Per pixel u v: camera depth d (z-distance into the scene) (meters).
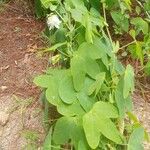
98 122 0.25
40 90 0.33
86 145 0.26
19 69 0.35
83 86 0.27
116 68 0.29
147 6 0.35
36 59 0.36
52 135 0.28
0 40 0.37
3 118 0.32
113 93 0.28
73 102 0.27
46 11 0.38
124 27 0.34
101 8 0.35
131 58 0.35
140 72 0.34
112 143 0.27
